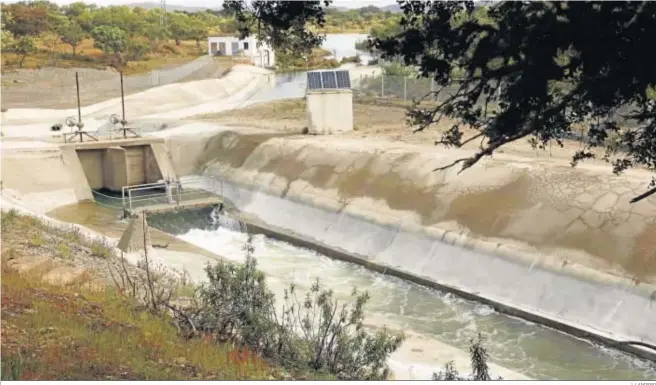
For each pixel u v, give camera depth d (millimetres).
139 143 39531
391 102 49469
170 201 33719
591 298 19922
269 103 55688
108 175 39406
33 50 77062
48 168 36125
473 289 22500
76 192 35719
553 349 19000
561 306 20344
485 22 8742
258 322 13445
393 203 27562
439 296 22734
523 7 8039
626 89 8109
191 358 11695
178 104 61531
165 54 91688
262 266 26219
